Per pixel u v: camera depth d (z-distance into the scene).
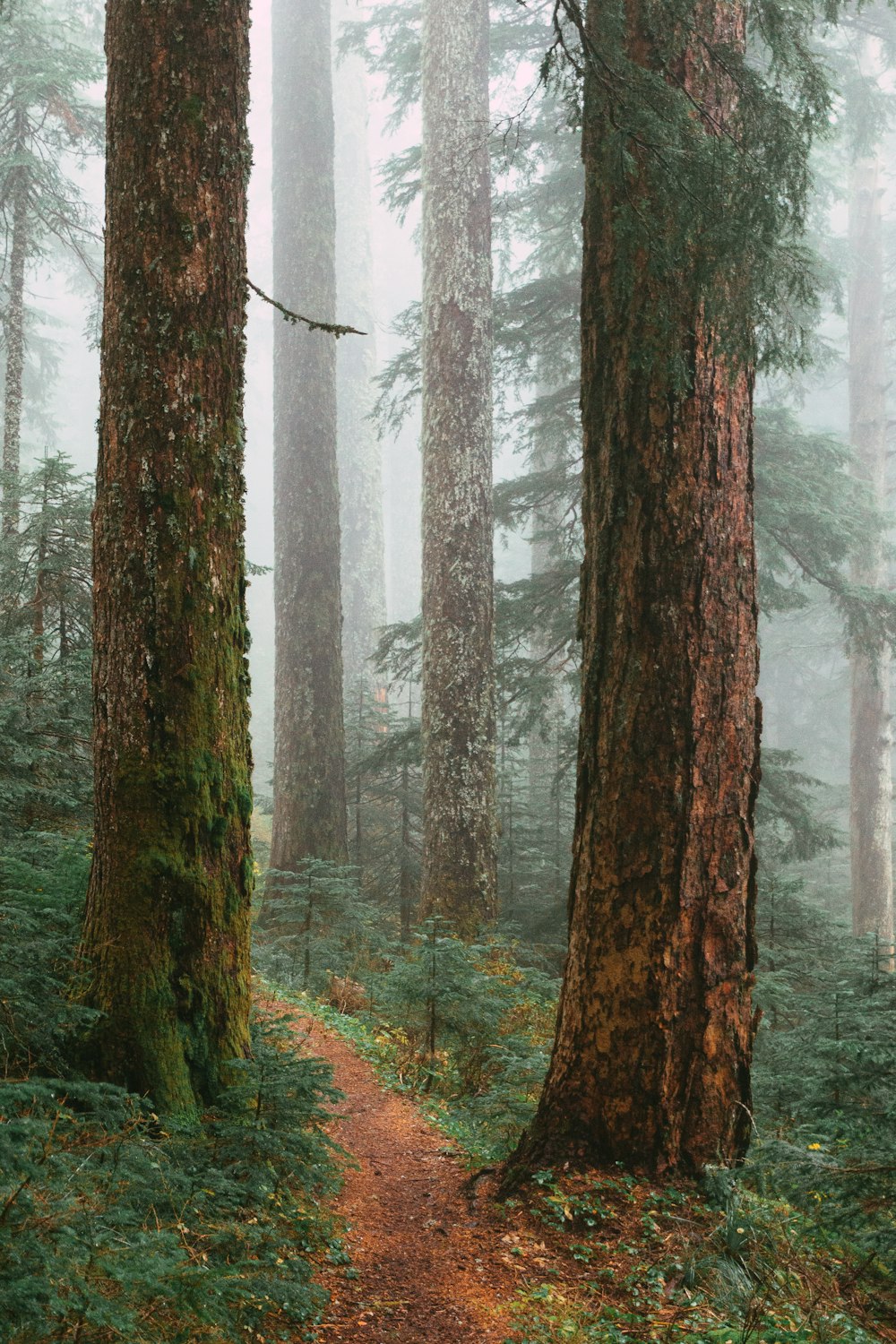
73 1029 4.60
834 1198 4.51
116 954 4.75
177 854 4.90
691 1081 5.04
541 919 14.67
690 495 5.29
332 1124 6.22
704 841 5.16
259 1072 4.87
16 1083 3.42
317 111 16.97
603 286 5.57
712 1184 4.79
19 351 13.69
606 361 5.54
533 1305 3.99
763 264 5.36
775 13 5.71
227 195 5.30
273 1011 8.88
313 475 16.14
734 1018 5.17
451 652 13.17
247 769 5.33
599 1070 5.12
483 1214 4.82
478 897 12.73
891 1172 4.25
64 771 7.61
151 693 4.94
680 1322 3.88
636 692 5.26
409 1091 7.32
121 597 4.99
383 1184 5.32
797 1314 3.91
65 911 5.31
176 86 5.14
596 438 5.60
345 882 12.04
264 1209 4.20
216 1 5.25
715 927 5.16
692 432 5.31
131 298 5.09
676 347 5.27
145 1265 2.78
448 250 13.74
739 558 5.39
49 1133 3.06
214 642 5.12
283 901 11.74
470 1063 7.88
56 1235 2.74
